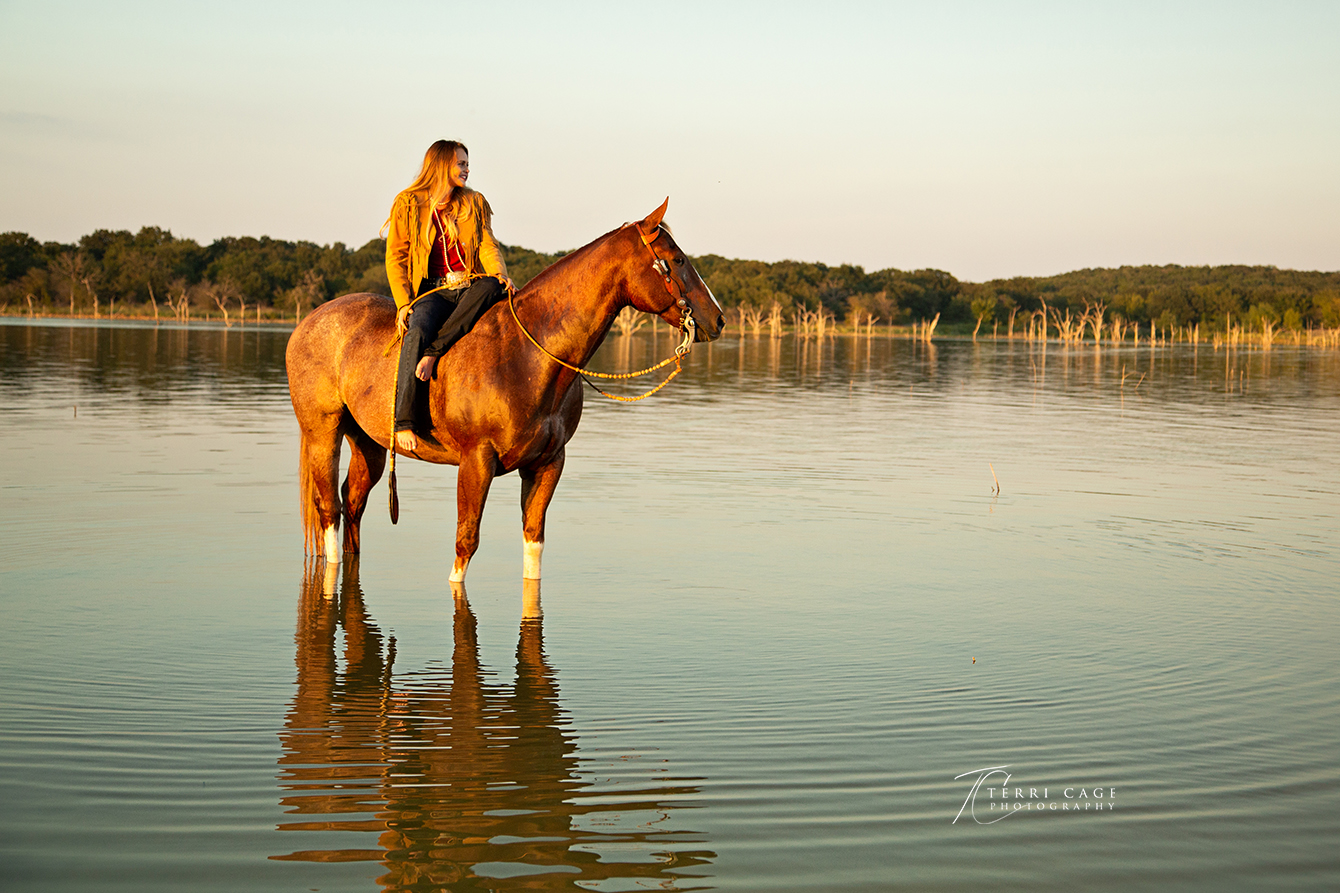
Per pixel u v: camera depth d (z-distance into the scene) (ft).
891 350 181.16
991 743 14.48
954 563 25.35
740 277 356.79
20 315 299.38
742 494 34.63
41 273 316.81
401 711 15.40
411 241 21.62
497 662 17.71
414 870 10.90
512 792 12.78
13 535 25.98
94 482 33.32
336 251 360.89
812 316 311.27
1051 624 20.30
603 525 29.37
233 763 13.46
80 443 42.16
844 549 26.73
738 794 12.82
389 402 22.11
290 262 347.97
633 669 17.46
